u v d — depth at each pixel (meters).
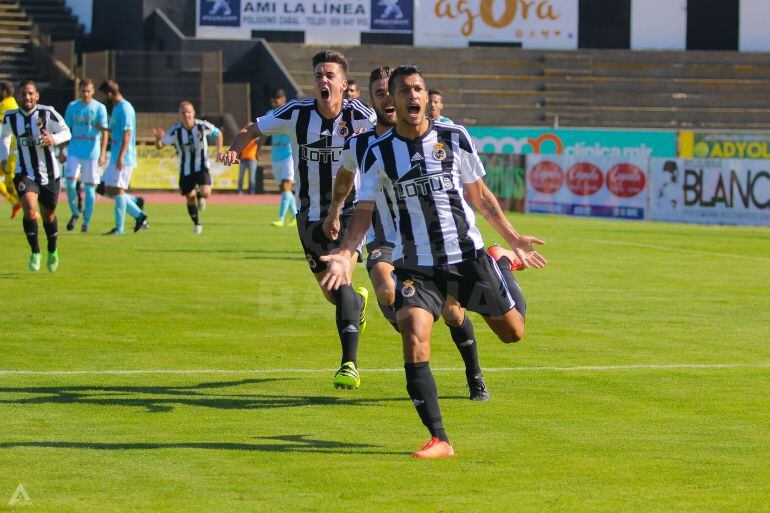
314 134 15.38
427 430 12.06
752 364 16.14
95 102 35.50
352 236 11.72
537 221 45.91
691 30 75.56
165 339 17.66
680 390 14.31
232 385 14.37
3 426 11.95
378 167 11.76
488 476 10.18
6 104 36.06
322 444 11.38
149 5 71.12
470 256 11.78
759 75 75.06
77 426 12.02
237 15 72.12
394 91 11.60
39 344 16.98
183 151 36.03
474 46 73.94
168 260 28.47
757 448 11.37
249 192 62.59
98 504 9.16
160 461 10.59
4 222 39.34
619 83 73.31
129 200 35.97
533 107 71.94
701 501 9.44
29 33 72.12
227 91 66.31
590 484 9.94
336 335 18.30
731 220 45.66
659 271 28.14
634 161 47.84
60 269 26.27
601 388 14.40
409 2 73.19
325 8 72.75
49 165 25.08
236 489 9.66
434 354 16.80
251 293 22.80
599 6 74.69
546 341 17.95
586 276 26.86
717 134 61.09
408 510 9.09
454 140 11.81
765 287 25.16
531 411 13.05
